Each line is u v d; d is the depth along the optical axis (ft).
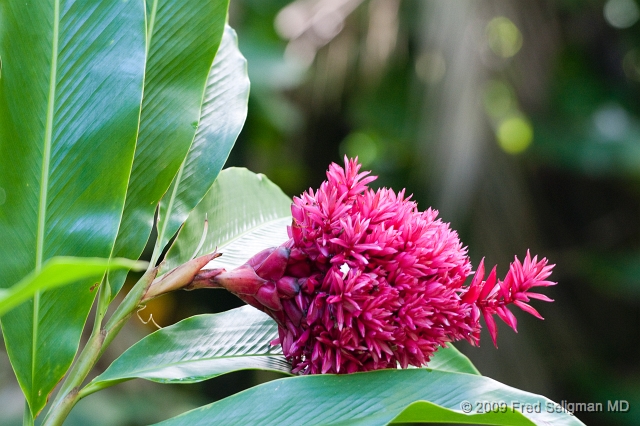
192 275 3.96
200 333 4.16
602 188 14.96
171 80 4.11
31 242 3.92
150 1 4.11
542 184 14.57
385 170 14.26
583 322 14.89
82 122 3.95
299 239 3.95
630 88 14.61
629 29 14.74
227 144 4.23
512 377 12.05
